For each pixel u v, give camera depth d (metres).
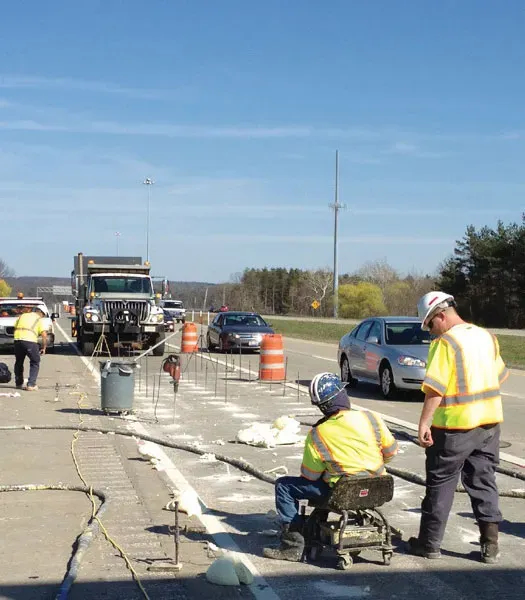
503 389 19.20
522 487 8.91
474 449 6.31
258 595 5.64
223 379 20.28
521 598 5.61
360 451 6.12
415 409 15.23
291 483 6.37
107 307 27.44
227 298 108.19
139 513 7.67
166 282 30.62
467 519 7.63
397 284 98.06
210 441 11.49
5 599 5.52
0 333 28.39
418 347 16.78
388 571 6.15
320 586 5.82
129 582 5.86
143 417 13.66
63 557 6.40
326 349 33.75
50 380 19.69
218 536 6.99
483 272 75.62
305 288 110.25
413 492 8.68
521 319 73.88
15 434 11.87
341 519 6.06
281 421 11.80
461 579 5.98
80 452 10.55
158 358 27.75
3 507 7.86
